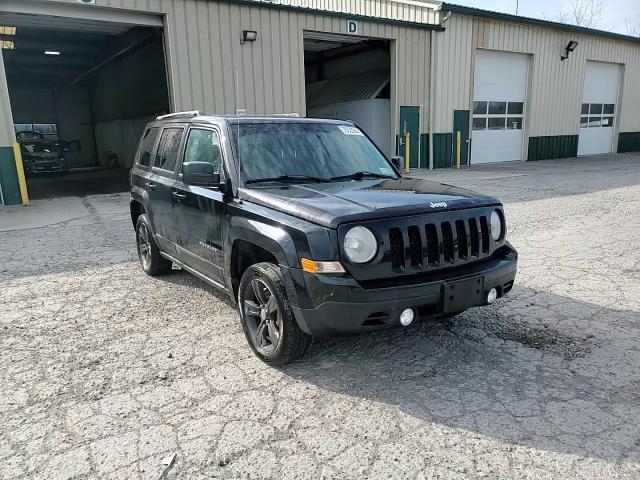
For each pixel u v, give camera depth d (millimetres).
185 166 4027
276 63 14781
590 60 24141
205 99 13695
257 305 3865
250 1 13953
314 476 2547
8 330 4469
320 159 4488
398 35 17484
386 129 18703
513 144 22062
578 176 15797
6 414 3133
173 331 4406
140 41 16594
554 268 6133
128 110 22422
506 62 21078
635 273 5887
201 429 2951
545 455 2691
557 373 3574
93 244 7859
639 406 3145
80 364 3797
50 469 2617
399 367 3693
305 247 3281
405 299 3248
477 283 3512
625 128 26922
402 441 2828
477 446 2775
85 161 30781
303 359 3822
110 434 2912
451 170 18422
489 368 3660
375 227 3271
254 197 3812
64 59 23906
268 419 3051
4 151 11906
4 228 9273
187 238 4820
